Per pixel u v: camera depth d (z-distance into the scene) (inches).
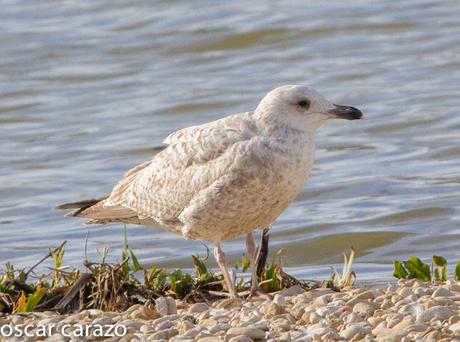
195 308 413.1
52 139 887.1
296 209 684.1
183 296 445.7
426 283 438.6
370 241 615.8
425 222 643.5
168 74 1055.6
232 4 1229.7
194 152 437.7
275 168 424.5
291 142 427.8
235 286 459.2
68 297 432.1
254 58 1085.1
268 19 1164.5
